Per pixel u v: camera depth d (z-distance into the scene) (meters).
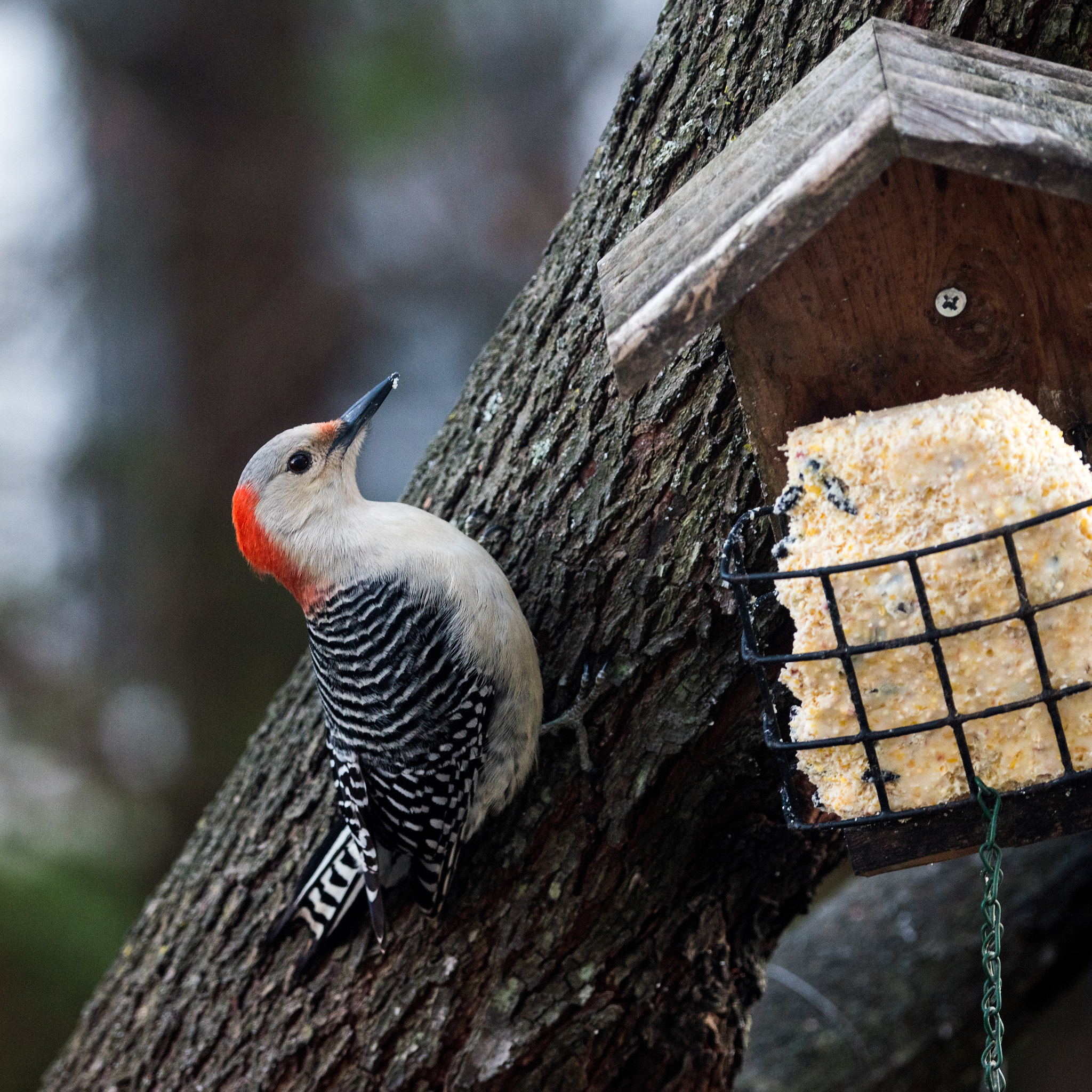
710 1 6.78
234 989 8.16
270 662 16.64
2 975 13.62
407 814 7.38
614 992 7.43
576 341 7.12
